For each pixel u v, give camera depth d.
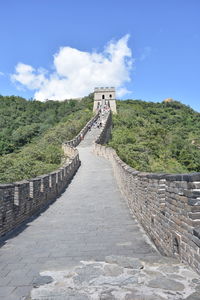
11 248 6.24
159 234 5.63
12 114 85.88
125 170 11.74
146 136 48.88
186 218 4.14
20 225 8.55
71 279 4.13
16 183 8.68
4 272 4.77
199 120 93.69
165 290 3.54
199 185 3.94
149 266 4.39
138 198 8.29
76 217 9.34
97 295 3.54
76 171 22.53
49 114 88.62
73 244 6.35
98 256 5.38
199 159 41.94
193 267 3.95
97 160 28.14
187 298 3.33
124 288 3.68
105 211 10.04
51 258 5.41
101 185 16.34
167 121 84.62
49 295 3.66
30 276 4.49
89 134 45.69
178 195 4.45
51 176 13.02
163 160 37.19
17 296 3.81
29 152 32.09
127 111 77.81
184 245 4.25
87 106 86.75
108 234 7.11
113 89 80.25
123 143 41.12
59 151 32.34
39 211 10.68
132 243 6.23
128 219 8.72
